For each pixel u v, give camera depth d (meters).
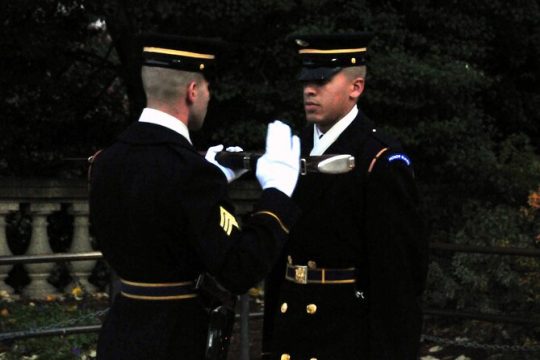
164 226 8.33
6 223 25.89
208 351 8.62
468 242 21.30
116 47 26.58
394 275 10.19
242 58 24.73
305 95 10.68
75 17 25.47
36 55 24.12
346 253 10.59
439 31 25.77
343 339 10.56
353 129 10.69
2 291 23.08
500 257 20.34
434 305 21.39
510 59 28.00
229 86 23.81
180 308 8.56
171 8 22.67
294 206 8.50
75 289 23.45
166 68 8.52
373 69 23.41
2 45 24.67
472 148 24.66
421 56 25.58
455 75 23.77
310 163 8.66
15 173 27.30
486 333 19.94
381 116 24.92
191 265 8.55
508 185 23.39
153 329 8.48
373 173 10.33
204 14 23.03
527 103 28.86
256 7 22.98
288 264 10.95
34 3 23.20
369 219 10.32
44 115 26.50
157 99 8.61
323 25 23.75
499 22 27.06
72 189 24.22
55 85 25.62
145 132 8.55
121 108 28.41
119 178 8.52
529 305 19.86
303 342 10.71
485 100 28.66
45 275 23.88
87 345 19.12
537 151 29.80
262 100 24.25
